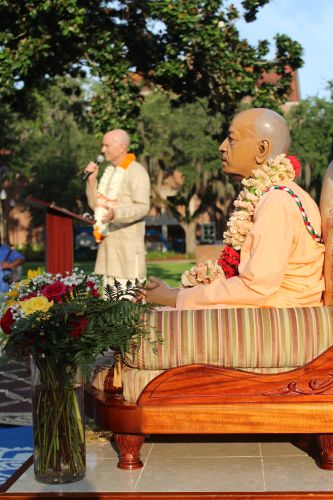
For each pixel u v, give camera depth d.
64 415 3.54
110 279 7.49
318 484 3.36
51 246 8.45
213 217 51.19
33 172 45.34
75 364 3.54
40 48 12.66
